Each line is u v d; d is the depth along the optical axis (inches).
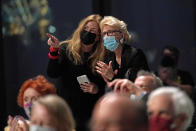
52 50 350.0
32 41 530.0
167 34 520.1
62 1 522.9
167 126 215.2
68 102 360.2
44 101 232.8
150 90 261.4
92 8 515.2
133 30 519.5
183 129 218.7
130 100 182.5
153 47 519.8
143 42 519.8
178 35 518.9
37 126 228.7
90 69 357.4
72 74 359.3
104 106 181.5
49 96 238.7
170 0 518.0
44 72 528.1
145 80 263.1
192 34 516.7
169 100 216.5
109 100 182.9
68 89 360.5
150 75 269.6
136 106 180.1
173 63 446.9
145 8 518.3
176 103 216.2
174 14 518.9
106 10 515.5
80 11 518.9
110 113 178.2
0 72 523.5
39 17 528.7
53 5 524.7
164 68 442.9
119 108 178.5
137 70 335.6
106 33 340.8
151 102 218.8
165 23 519.5
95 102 360.2
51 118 229.1
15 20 532.1
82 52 357.4
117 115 177.6
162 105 216.1
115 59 348.2
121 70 344.2
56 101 233.8
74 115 359.6
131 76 333.4
